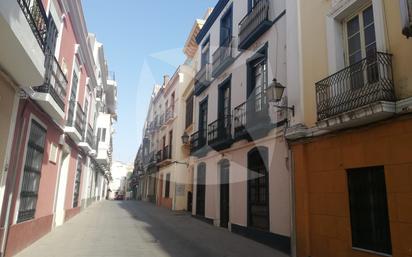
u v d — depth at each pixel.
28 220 7.52
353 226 6.03
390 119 5.39
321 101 6.68
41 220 8.66
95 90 18.56
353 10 6.54
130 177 39.38
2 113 5.77
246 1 11.08
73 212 14.39
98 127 23.03
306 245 6.90
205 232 10.55
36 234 8.23
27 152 7.14
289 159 7.71
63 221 11.86
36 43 5.46
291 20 8.23
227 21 12.84
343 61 6.71
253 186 9.60
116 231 10.45
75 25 10.62
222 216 11.84
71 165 12.91
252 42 10.25
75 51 11.06
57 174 10.16
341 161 6.32
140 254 7.03
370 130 5.78
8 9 4.28
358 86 6.03
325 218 6.59
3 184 5.93
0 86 5.62
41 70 5.84
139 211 18.33
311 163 7.11
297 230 7.21
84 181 18.11
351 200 6.12
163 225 12.23
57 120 8.98
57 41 8.59
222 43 12.05
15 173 6.41
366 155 5.80
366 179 5.89
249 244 8.57
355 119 5.67
